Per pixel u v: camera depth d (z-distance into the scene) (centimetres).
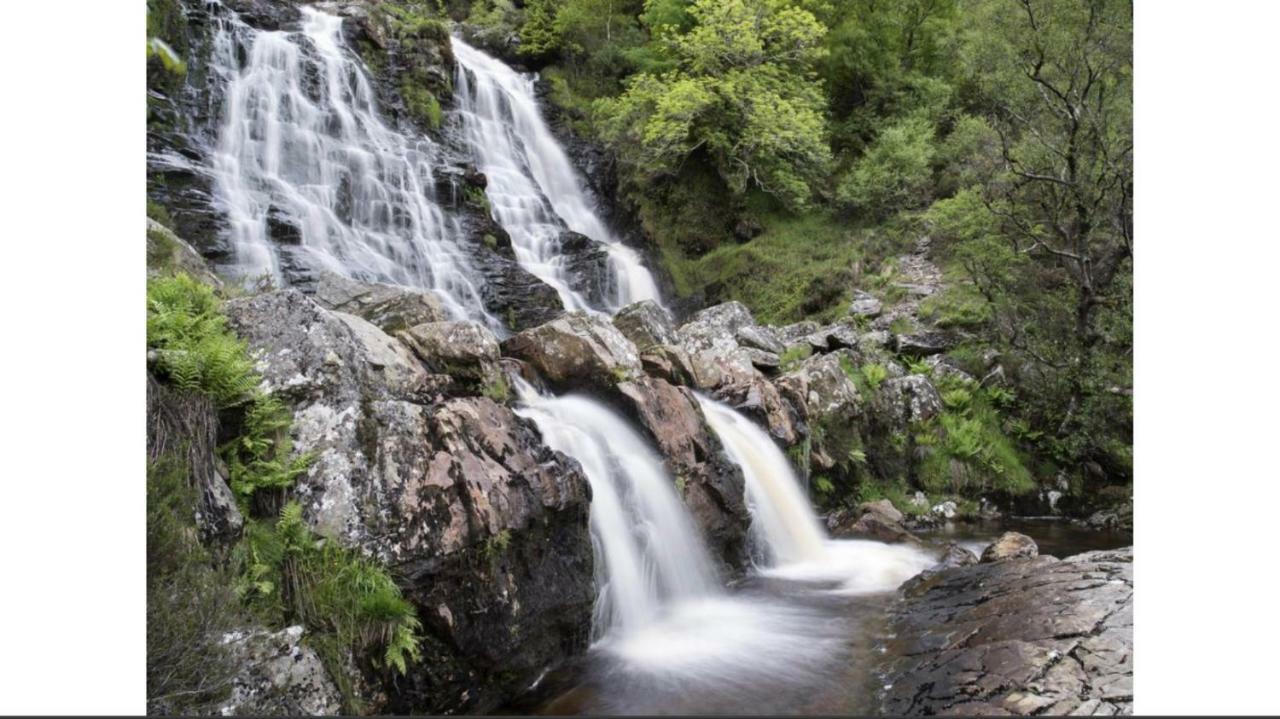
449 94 1894
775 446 1063
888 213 2080
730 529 841
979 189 1631
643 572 703
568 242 1753
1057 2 1409
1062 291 1537
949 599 698
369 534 497
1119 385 1380
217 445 504
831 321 1725
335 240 1313
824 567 891
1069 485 1327
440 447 554
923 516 1209
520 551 562
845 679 538
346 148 1484
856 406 1280
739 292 1919
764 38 2133
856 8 2445
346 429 532
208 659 407
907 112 2306
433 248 1422
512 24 2541
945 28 2377
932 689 497
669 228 2088
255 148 1392
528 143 2075
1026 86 1509
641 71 2273
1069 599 619
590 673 565
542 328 869
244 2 1709
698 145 2072
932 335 1560
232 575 452
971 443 1304
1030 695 462
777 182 2106
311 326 568
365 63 1756
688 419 877
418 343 703
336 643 457
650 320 1198
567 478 615
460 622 507
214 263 1099
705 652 604
